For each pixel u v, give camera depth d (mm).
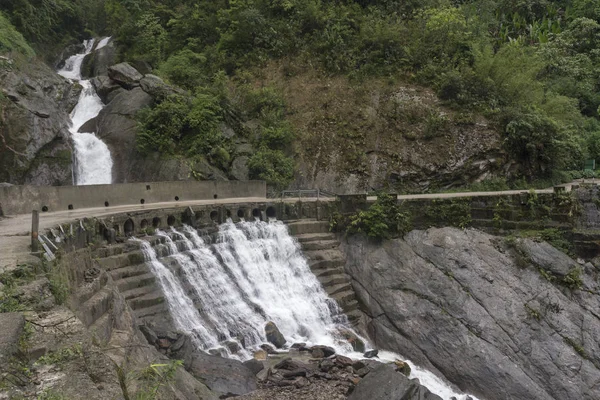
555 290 18438
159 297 14344
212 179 25391
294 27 33438
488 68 30703
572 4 45688
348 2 35719
